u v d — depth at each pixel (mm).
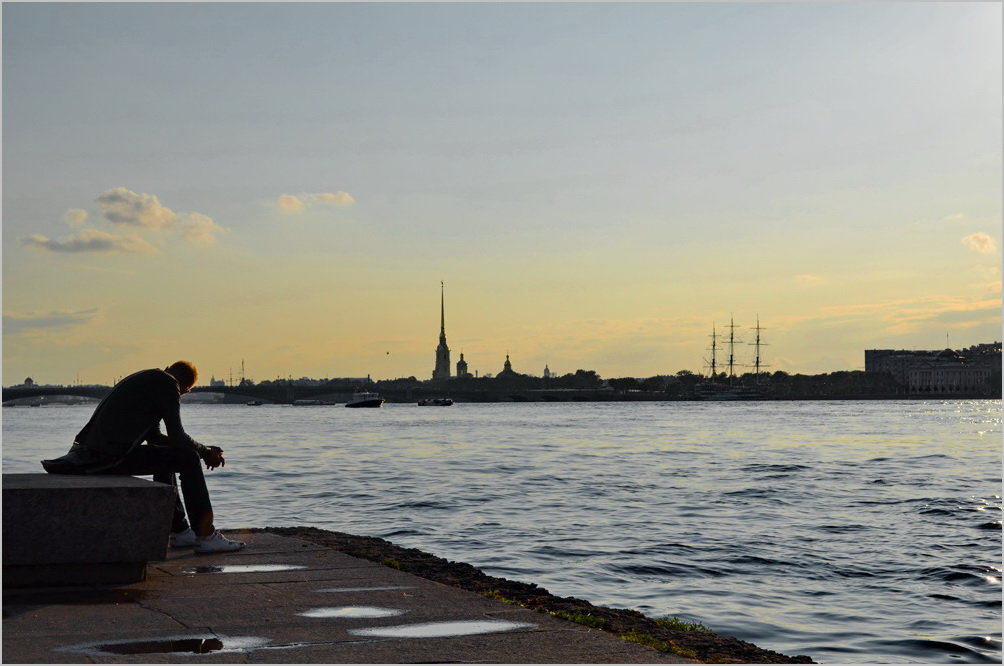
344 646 7457
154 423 11594
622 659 7188
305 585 9828
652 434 110312
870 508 32812
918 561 21703
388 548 12352
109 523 9656
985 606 17125
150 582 9930
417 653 7266
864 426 136250
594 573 20609
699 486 41969
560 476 48469
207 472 51594
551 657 7211
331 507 34312
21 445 84875
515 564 21859
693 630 8859
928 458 63469
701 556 22734
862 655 13969
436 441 94688
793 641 14766
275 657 7105
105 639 7602
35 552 9453
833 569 20844
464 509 33562
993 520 29078
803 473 49625
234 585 9797
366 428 138625
